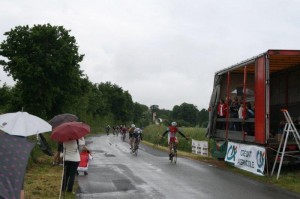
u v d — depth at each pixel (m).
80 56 26.22
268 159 13.64
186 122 85.62
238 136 16.34
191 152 26.42
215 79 19.50
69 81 26.05
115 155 21.83
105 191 10.20
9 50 24.48
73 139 9.27
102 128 97.94
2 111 24.00
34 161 15.73
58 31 25.30
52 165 15.21
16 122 7.63
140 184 11.39
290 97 18.38
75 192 9.97
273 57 15.09
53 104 26.91
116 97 133.38
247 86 19.14
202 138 27.75
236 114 17.19
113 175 13.16
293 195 9.98
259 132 13.91
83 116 63.62
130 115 142.75
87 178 12.39
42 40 24.84
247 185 11.50
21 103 25.08
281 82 19.14
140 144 36.09
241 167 15.29
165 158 20.14
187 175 13.52
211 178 12.86
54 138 9.21
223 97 19.39
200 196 9.73
